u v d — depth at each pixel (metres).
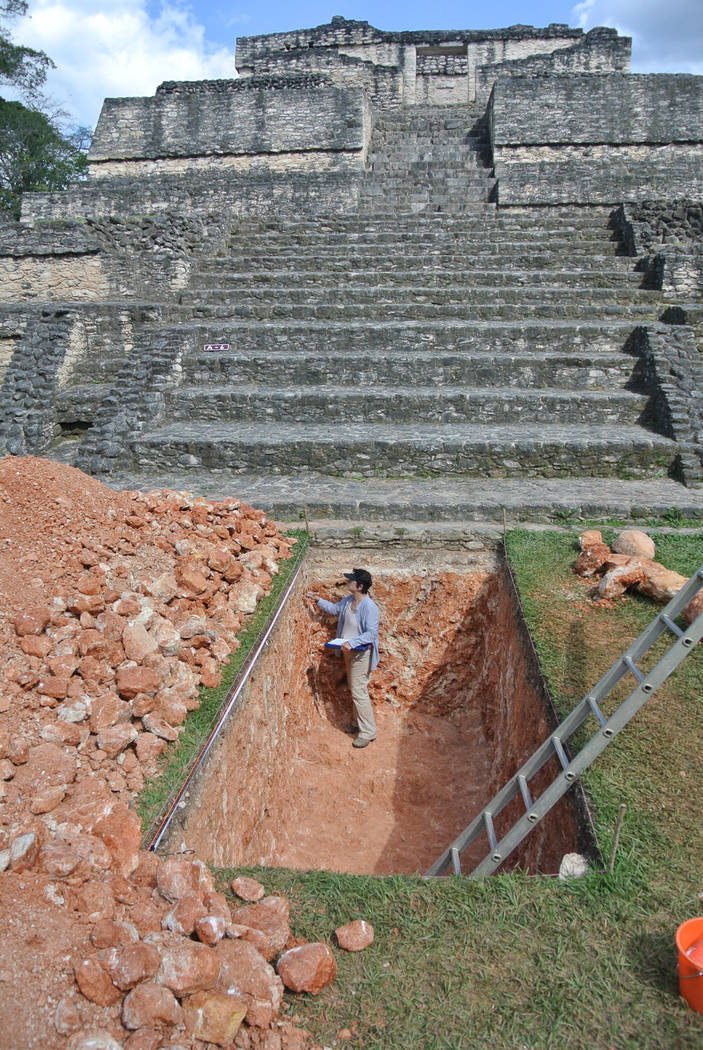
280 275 13.07
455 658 7.67
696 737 4.26
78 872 2.88
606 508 7.84
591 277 12.81
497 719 6.70
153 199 17.11
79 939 2.63
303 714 7.28
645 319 11.84
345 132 19.11
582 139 18.55
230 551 6.54
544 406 10.03
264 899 3.14
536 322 11.62
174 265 12.76
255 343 11.35
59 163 29.50
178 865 3.06
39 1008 2.36
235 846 4.61
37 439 10.41
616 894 3.17
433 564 7.57
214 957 2.64
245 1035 2.55
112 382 11.40
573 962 2.86
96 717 3.93
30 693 3.95
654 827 3.55
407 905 3.18
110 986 2.50
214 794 4.31
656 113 18.48
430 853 5.94
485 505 7.91
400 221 15.57
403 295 12.48
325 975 2.75
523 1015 2.65
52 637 4.40
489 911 3.13
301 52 23.62
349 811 6.47
